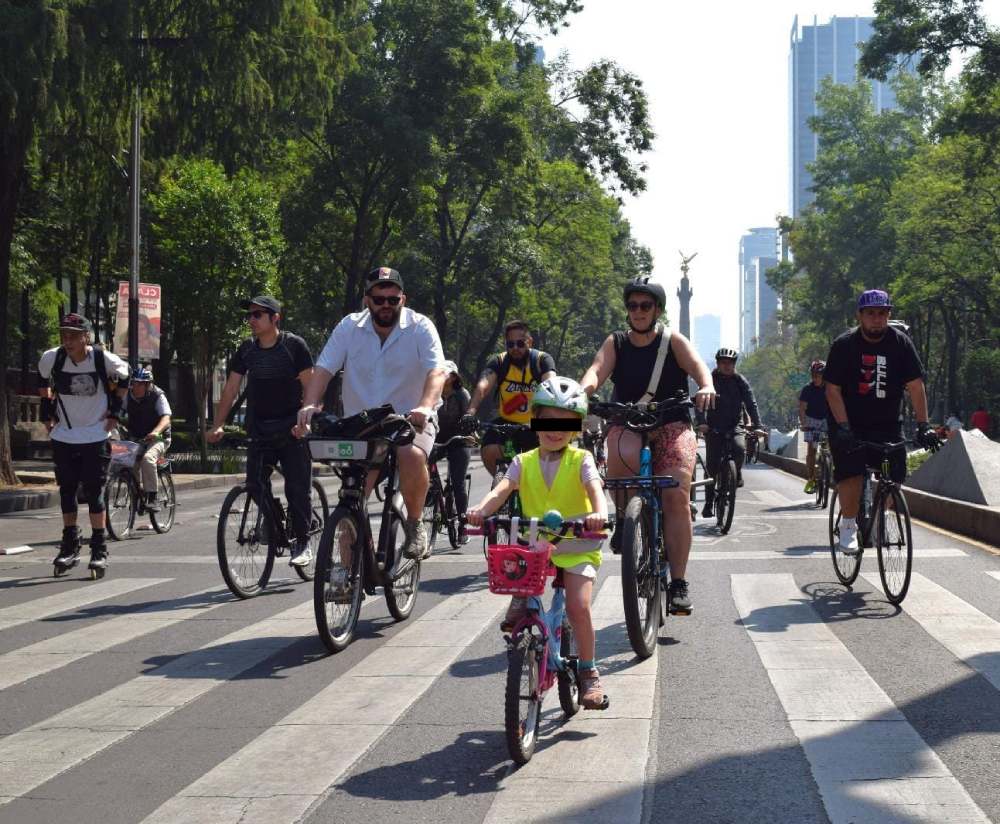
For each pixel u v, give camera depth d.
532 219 47.91
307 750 4.57
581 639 4.75
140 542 12.37
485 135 37.69
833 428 8.01
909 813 3.72
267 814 3.87
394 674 5.84
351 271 38.81
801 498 17.53
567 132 41.94
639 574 6.04
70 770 4.40
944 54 40.03
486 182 39.72
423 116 36.00
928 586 8.20
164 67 20.72
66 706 5.36
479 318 56.53
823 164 66.38
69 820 3.87
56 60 18.12
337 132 35.56
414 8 36.09
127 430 13.64
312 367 8.63
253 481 8.56
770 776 4.12
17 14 17.36
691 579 8.82
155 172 27.73
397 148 34.97
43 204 31.45
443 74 35.84
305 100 23.55
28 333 38.91
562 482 4.79
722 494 12.32
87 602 8.34
